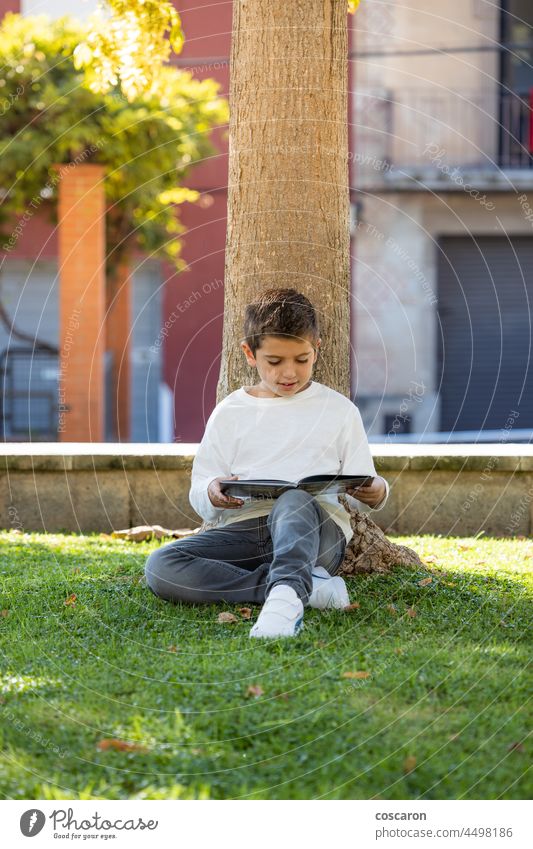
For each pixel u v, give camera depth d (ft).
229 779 6.85
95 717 7.77
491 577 12.64
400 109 45.27
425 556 13.94
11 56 31.04
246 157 12.84
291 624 9.61
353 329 46.14
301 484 10.02
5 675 8.77
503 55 45.42
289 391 10.79
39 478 16.84
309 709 7.79
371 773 6.85
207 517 10.75
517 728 7.51
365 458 10.94
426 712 7.80
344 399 11.08
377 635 9.83
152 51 17.74
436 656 9.12
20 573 13.20
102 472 16.81
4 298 45.27
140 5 17.34
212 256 43.98
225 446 10.89
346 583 11.97
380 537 12.80
